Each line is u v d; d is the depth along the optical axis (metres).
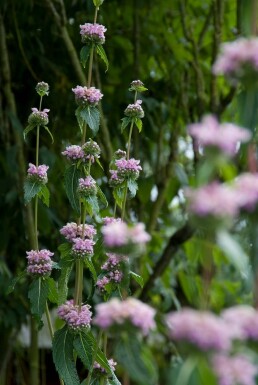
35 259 2.05
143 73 3.16
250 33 1.65
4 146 2.98
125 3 3.07
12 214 2.92
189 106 3.21
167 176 3.00
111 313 1.57
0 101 2.93
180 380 1.43
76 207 2.05
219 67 1.56
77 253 2.01
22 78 3.02
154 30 3.15
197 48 3.00
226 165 1.54
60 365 2.00
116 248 1.62
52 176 2.91
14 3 2.95
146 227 3.01
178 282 3.46
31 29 2.99
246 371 1.42
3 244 2.89
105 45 3.04
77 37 2.97
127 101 2.98
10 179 2.89
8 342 3.04
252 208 1.55
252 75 1.56
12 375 3.46
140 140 3.10
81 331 1.99
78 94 2.05
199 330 1.39
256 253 1.63
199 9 3.24
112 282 1.99
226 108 2.95
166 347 3.01
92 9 2.86
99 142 2.78
